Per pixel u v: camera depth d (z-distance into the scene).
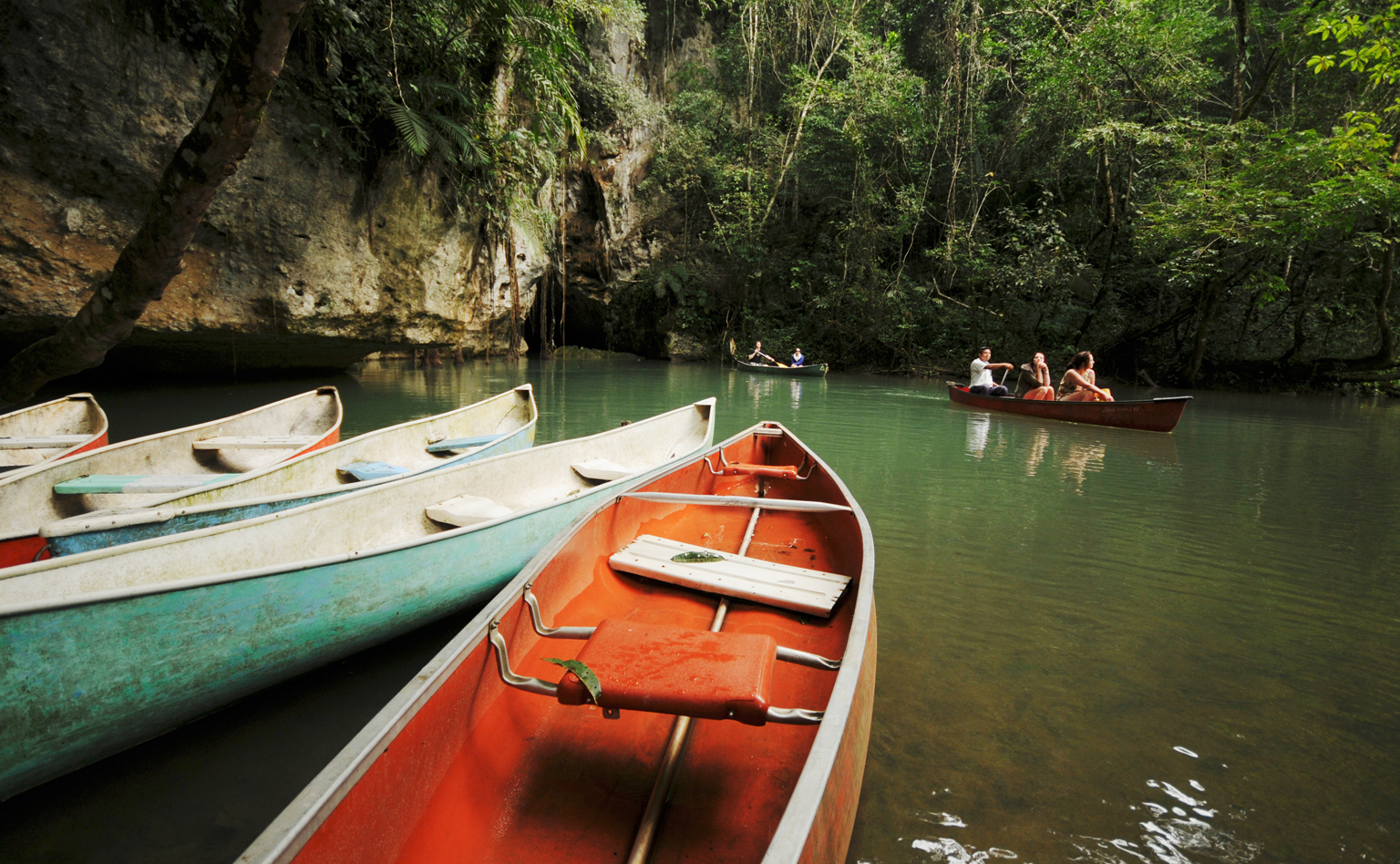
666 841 1.57
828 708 1.53
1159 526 4.77
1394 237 13.80
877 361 21.95
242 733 2.23
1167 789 2.03
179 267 3.26
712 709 1.61
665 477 3.88
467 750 1.73
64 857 1.68
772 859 1.08
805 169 22.02
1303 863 1.75
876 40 20.14
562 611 2.59
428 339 13.24
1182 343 18.70
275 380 12.64
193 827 1.81
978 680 2.64
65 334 3.60
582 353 24.28
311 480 4.34
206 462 4.92
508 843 1.57
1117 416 9.57
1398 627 3.19
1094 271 18.83
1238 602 3.46
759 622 2.63
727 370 19.95
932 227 21.61
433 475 3.55
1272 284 14.81
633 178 23.03
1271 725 2.38
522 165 13.66
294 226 9.87
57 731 1.82
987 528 4.66
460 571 2.93
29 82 7.01
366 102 10.31
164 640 2.00
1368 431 9.91
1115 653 2.90
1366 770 2.15
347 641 2.59
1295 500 5.56
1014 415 10.83
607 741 1.91
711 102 22.98
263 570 2.21
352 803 1.27
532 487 4.37
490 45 12.00
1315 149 12.16
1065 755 2.18
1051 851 1.76
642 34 20.91
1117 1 14.77
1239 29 15.94
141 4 7.59
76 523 2.69
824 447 7.65
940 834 1.81
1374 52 10.53
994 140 19.56
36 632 1.72
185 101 8.09
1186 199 13.98
